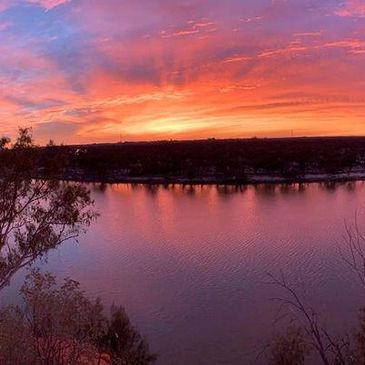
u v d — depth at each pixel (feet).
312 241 137.28
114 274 109.09
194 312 82.79
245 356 64.90
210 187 304.30
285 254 123.54
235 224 173.06
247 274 106.73
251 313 80.48
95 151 451.94
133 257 125.49
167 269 113.19
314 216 181.57
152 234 159.43
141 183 334.44
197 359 65.00
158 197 260.21
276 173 355.36
